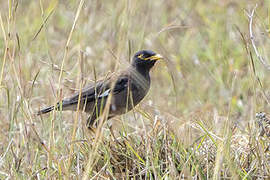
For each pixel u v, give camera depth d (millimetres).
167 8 17875
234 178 8617
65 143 10039
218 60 15188
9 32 9820
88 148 9984
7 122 11352
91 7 14336
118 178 9656
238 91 13125
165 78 14609
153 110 12156
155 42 14391
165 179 9062
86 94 11562
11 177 9398
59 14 15930
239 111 12695
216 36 15922
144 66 11867
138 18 14867
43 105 12445
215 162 9109
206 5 18438
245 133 10953
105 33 14234
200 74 14945
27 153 9703
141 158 9844
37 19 15422
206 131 9711
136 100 11750
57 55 13039
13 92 10906
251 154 9734
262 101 10633
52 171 9586
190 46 16484
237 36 14930
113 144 10328
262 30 11570
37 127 11508
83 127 10305
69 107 11695
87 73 12117
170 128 10109
